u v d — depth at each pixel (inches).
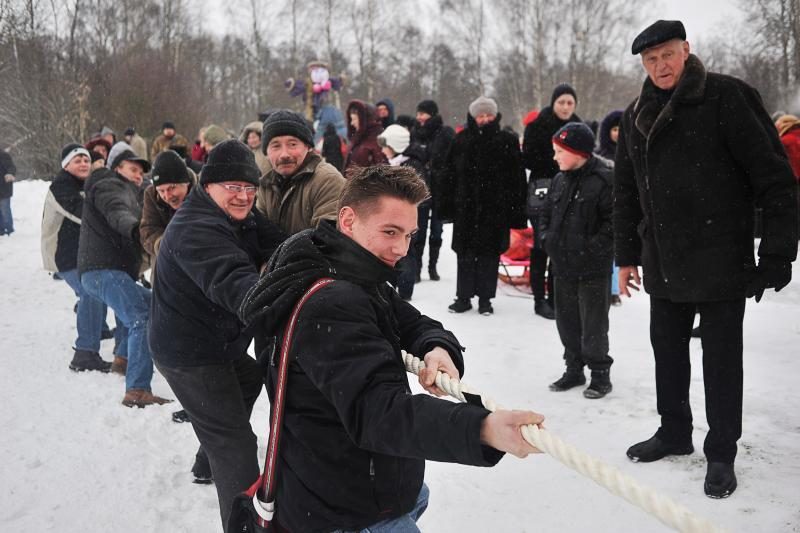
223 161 122.0
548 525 127.6
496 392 195.9
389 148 329.7
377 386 67.5
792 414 168.1
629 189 153.9
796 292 293.6
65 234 236.1
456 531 127.4
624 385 197.0
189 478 154.6
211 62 1594.5
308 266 76.4
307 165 147.1
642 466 147.3
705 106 131.1
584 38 1258.6
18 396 207.0
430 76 1737.2
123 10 1101.1
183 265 113.8
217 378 121.8
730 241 132.6
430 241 353.4
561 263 190.9
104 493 147.6
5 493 147.7
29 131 787.4
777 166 126.4
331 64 1453.0
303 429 74.9
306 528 75.4
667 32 131.3
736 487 134.4
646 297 309.4
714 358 135.3
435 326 87.0
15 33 644.7
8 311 319.9
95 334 236.5
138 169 223.3
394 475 75.5
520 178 278.5
